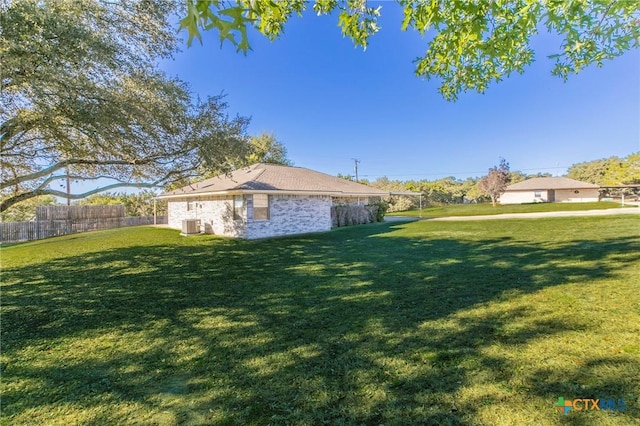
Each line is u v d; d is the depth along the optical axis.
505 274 6.13
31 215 19.52
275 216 14.71
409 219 23.23
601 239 9.58
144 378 2.97
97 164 6.92
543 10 2.53
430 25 2.79
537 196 37.59
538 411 2.28
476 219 20.23
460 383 2.67
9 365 3.26
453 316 4.13
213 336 3.86
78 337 3.93
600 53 3.11
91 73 5.49
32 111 5.48
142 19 6.39
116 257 9.50
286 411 2.43
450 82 4.02
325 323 4.12
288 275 6.88
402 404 2.44
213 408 2.50
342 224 19.44
